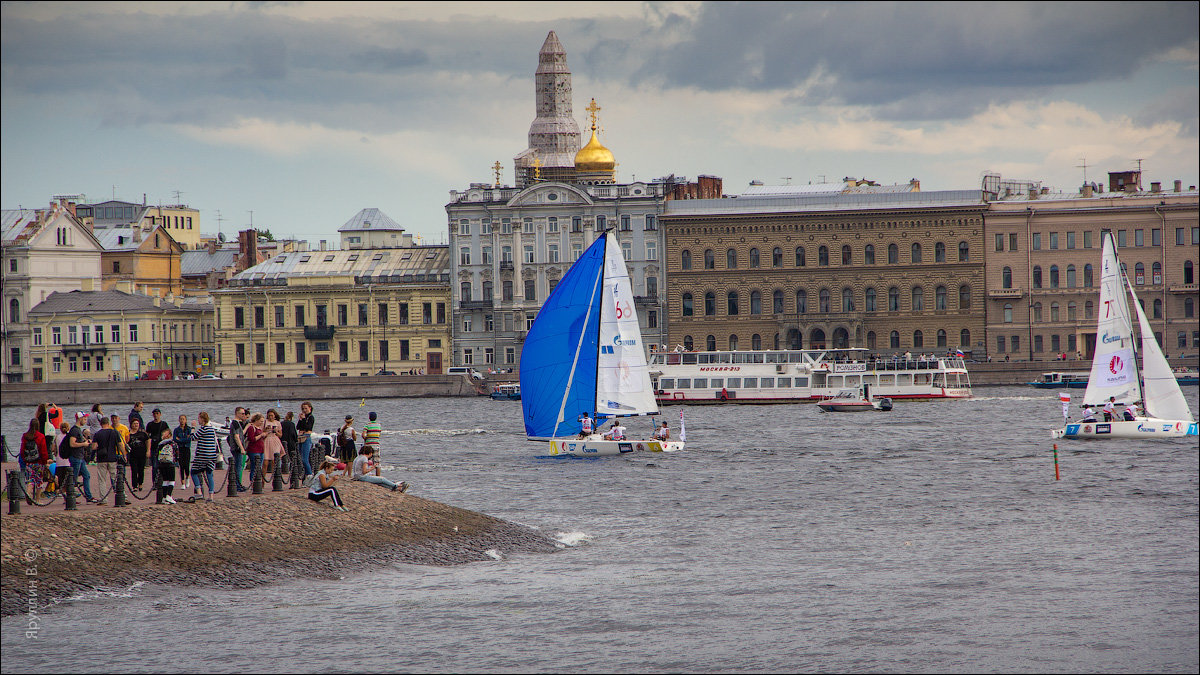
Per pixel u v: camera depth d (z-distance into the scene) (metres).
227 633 140.12
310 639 139.75
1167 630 147.25
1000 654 140.12
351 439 190.12
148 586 147.75
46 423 165.38
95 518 153.38
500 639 141.88
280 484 177.38
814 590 164.00
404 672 132.62
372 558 166.88
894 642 143.88
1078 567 176.88
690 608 154.50
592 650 140.25
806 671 135.38
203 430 167.00
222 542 158.62
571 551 185.75
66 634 137.38
